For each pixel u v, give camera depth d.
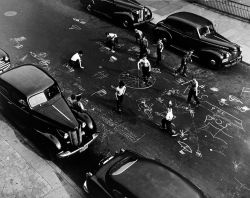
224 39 17.44
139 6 20.11
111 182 9.74
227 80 16.45
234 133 13.41
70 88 15.58
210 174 11.70
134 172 9.88
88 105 14.62
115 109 14.42
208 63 17.23
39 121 12.21
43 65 17.06
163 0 23.67
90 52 18.20
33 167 11.78
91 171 11.66
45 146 12.10
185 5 23.02
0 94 13.33
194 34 17.39
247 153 12.54
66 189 11.06
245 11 21.73
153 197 9.19
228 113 14.41
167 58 18.00
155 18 21.41
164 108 14.57
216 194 11.02
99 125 13.58
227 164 12.09
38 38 19.27
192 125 13.74
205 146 12.79
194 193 9.41
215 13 22.02
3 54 16.48
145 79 15.74
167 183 9.57
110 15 20.98
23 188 11.07
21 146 12.58
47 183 11.23
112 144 12.73
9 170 11.65
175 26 18.16
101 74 16.56
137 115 14.15
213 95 15.43
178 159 12.21
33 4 22.98
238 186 11.30
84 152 12.35
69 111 12.37
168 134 13.26
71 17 21.53
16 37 19.25
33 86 12.66
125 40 19.39
